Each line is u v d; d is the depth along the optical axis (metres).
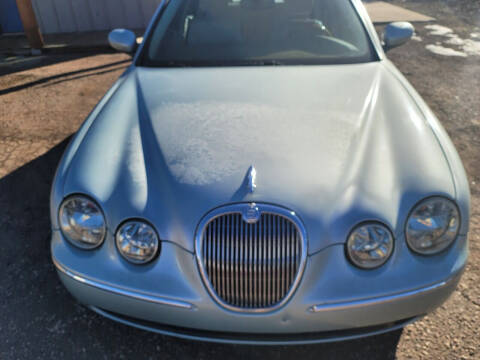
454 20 8.16
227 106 2.32
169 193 1.86
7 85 5.71
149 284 1.79
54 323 2.29
